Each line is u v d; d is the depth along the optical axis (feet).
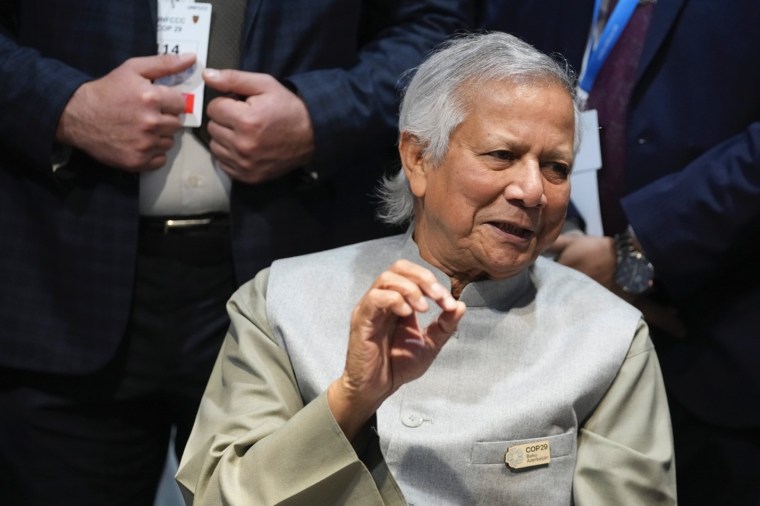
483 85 11.98
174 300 15.93
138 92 14.85
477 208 12.03
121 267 15.58
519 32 17.37
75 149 15.69
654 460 12.06
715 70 16.15
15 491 16.40
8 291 15.85
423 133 12.42
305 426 10.89
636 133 16.62
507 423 11.89
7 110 15.37
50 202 15.75
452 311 10.27
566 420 12.07
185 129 15.53
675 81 16.37
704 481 16.62
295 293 12.98
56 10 15.65
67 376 16.02
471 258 12.34
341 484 10.88
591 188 16.99
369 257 13.39
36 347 15.74
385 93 16.25
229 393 12.53
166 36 15.52
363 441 11.14
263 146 15.21
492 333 12.60
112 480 16.65
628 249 16.46
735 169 15.52
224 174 15.75
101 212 15.61
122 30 15.44
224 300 16.19
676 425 16.81
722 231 15.57
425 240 12.90
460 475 11.79
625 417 12.34
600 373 12.25
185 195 15.70
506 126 11.80
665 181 16.21
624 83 16.78
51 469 16.21
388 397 11.79
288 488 10.91
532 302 12.92
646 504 11.98
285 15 15.81
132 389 16.15
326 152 15.67
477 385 12.31
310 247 16.30
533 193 11.69
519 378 12.31
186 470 11.84
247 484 11.03
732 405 16.20
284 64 15.85
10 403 16.17
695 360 16.49
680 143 16.37
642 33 16.66
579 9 17.08
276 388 12.39
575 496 11.93
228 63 15.70
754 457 16.20
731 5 15.99
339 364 12.41
